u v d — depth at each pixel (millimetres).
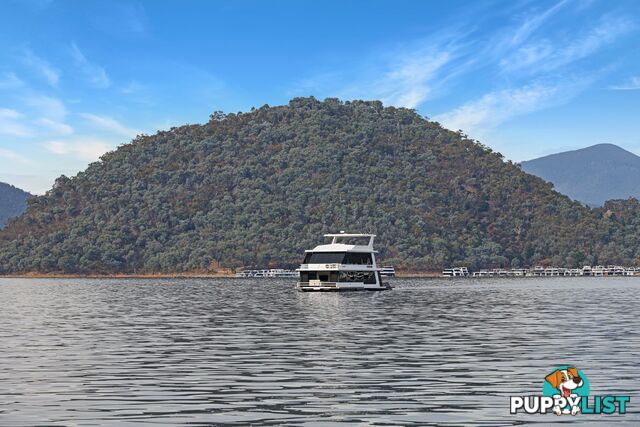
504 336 61031
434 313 88375
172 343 56438
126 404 33812
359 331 65812
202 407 33250
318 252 139250
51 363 45875
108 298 132375
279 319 79688
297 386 38031
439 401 34500
